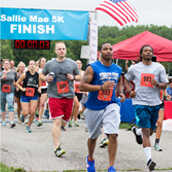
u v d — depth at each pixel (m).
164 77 6.39
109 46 5.49
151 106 6.37
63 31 12.07
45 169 5.88
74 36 12.15
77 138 8.99
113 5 12.25
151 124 6.58
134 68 6.44
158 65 6.43
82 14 12.16
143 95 6.36
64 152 6.71
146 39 12.54
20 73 12.89
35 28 11.97
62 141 8.49
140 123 6.32
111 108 5.49
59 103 7.04
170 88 13.45
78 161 6.54
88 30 12.30
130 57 12.28
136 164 6.50
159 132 7.95
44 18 11.98
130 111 12.23
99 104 5.50
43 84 11.18
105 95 5.48
